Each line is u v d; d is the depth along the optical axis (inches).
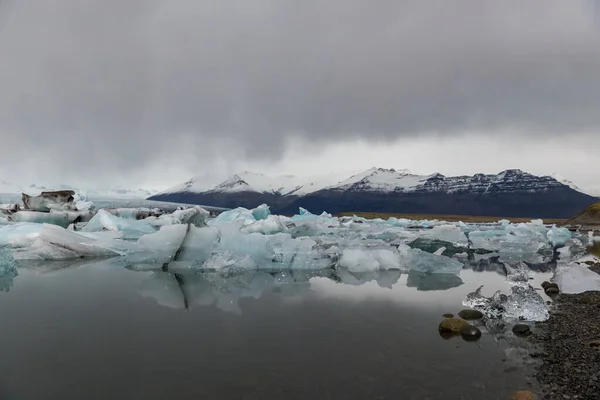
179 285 511.2
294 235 1114.7
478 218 4468.5
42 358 246.7
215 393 199.8
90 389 203.8
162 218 1149.1
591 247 1199.6
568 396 196.2
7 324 319.9
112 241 818.8
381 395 198.2
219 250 653.9
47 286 487.2
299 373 225.5
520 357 250.2
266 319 343.3
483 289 495.2
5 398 192.9
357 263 644.7
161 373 224.8
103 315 351.9
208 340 284.5
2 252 573.9
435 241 1040.2
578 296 440.8
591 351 260.2
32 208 1209.4
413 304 404.8
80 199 1578.5
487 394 198.8
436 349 266.2
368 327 319.6
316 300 422.9
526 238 1086.4
